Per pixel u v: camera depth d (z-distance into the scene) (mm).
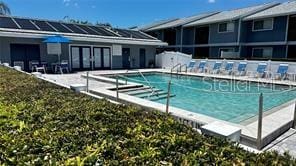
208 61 20562
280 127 5660
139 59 24203
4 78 8023
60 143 2578
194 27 29031
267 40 23422
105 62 21859
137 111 4117
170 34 31969
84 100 4883
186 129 3232
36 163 2145
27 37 16859
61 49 19078
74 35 19062
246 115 8375
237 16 24125
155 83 15188
